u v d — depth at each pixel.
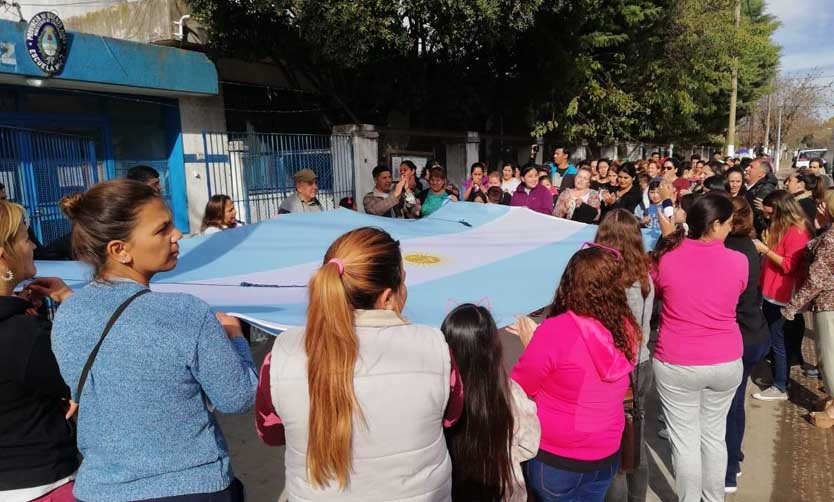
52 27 7.16
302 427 1.46
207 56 9.77
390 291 1.59
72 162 8.30
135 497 1.48
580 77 14.14
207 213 4.74
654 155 8.84
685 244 2.82
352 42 8.95
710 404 2.90
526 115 14.45
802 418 4.40
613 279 2.22
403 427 1.45
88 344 1.51
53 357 1.67
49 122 8.10
